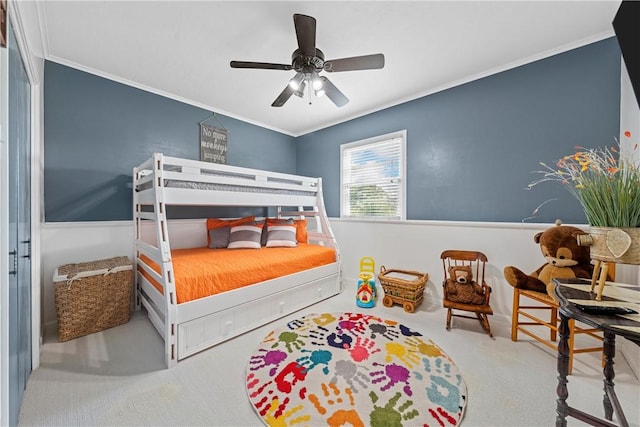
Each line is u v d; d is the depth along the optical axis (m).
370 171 3.52
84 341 2.03
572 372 1.66
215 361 1.78
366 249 3.46
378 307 2.77
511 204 2.41
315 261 2.89
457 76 2.62
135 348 1.94
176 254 2.68
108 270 2.24
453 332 2.20
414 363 1.76
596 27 1.91
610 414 1.28
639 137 1.67
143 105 2.84
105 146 2.59
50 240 2.28
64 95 2.36
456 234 2.71
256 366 1.72
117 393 1.47
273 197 2.84
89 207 2.50
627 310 0.92
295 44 2.12
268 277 2.37
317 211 3.58
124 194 2.71
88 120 2.49
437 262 2.85
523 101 2.34
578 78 2.09
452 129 2.76
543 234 1.94
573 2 1.67
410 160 3.10
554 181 2.20
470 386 1.54
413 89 2.89
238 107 3.40
